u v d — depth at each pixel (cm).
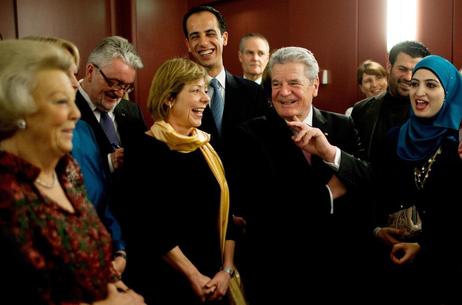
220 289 185
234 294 194
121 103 232
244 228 214
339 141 202
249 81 256
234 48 463
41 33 416
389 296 203
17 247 111
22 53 116
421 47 248
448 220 185
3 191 111
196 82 186
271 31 429
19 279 112
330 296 195
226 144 215
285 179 192
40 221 115
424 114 189
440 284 188
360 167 189
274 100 191
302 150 192
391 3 352
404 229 198
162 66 189
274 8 424
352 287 200
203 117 236
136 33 456
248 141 197
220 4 468
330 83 390
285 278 194
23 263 111
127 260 184
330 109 393
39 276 114
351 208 194
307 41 400
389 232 201
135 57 198
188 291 181
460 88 190
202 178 186
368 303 202
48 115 117
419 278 194
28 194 115
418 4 341
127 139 201
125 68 193
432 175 187
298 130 182
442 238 186
